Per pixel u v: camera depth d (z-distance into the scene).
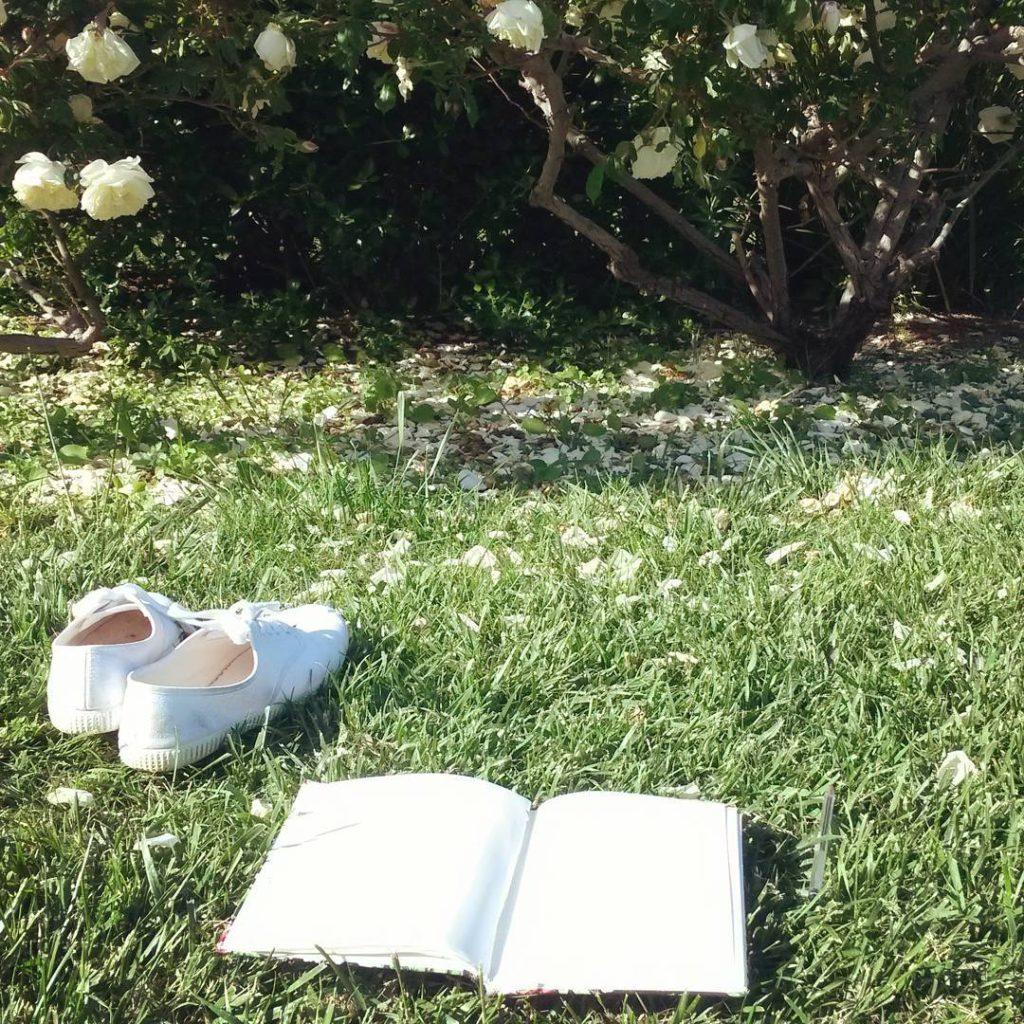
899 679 1.57
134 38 2.46
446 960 1.06
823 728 1.47
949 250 4.97
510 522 2.23
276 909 1.12
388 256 4.45
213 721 1.44
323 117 4.17
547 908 1.11
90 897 1.17
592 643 1.68
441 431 3.03
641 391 3.60
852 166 3.32
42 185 2.29
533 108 4.36
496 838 1.19
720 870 1.15
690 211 4.50
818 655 1.65
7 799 1.38
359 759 1.42
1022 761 1.38
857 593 1.84
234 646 1.64
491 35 2.40
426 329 4.48
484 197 4.39
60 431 2.93
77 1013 1.03
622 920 1.09
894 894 1.17
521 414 3.24
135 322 4.09
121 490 2.45
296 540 2.15
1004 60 3.00
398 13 2.37
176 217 4.18
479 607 1.81
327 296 4.59
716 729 1.47
